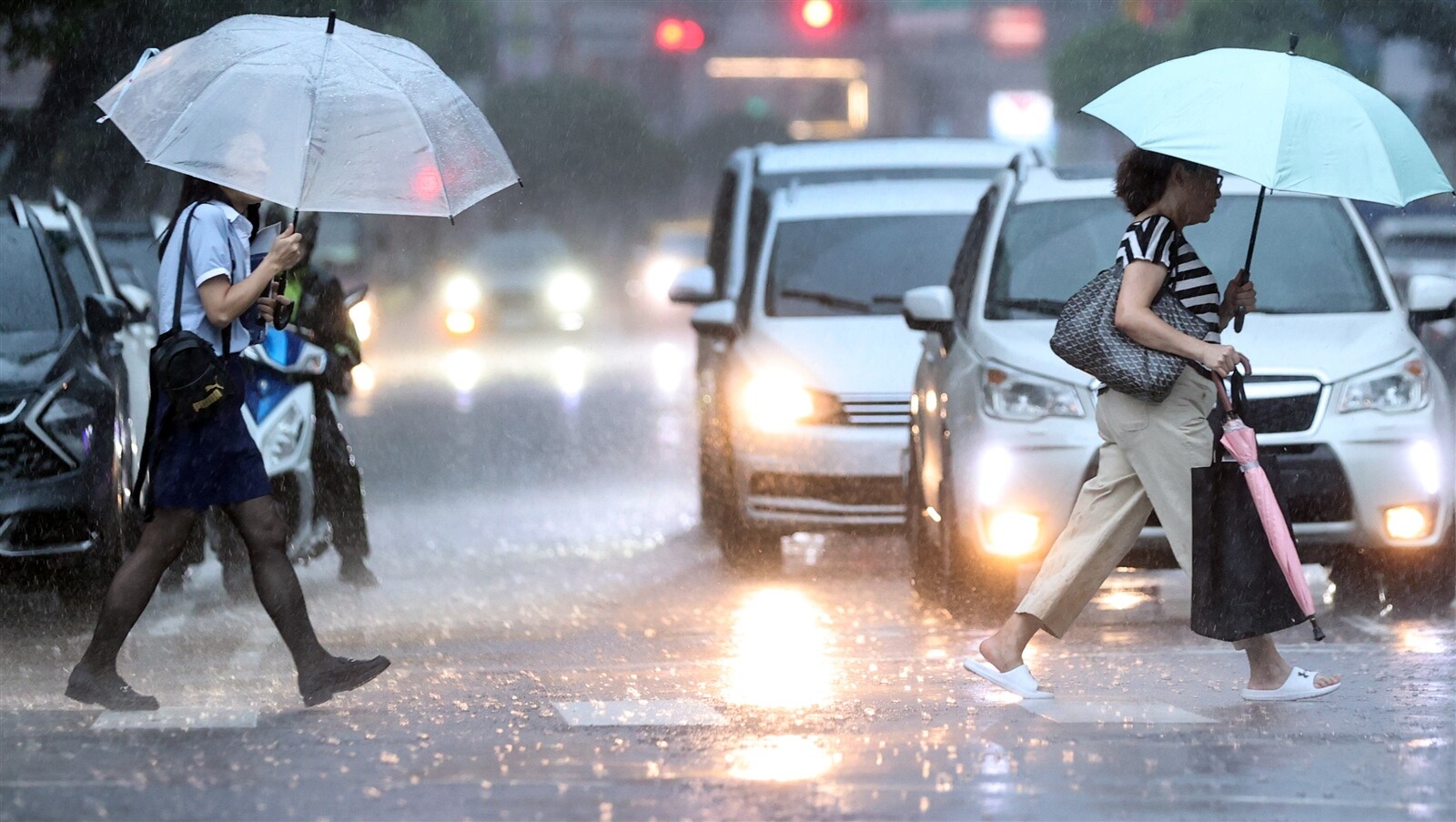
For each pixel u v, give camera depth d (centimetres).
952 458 3391
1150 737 2256
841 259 4556
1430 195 2403
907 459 4012
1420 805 1927
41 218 4050
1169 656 2928
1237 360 2416
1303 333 3369
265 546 2452
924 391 3750
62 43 6012
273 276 2381
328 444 3894
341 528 3916
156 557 2430
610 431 7212
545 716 2412
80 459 3228
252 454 2441
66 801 1947
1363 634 3186
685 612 3603
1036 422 3291
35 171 7019
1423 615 3353
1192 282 2472
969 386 3391
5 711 2489
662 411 8012
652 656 3017
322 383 3888
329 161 2356
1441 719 2369
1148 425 2466
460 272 13988
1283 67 2409
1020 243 3612
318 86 2377
